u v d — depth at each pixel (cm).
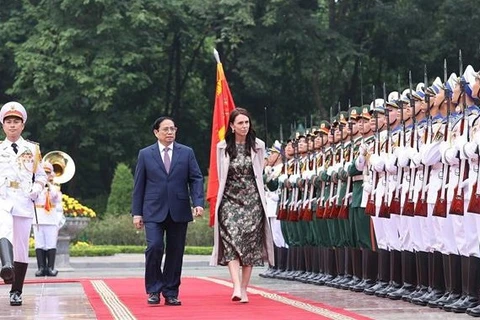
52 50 5106
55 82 5034
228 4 4956
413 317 1330
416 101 1548
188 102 5884
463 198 1360
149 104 5709
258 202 1566
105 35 5081
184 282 2105
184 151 1588
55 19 5131
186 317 1348
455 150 1366
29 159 1541
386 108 1612
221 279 2216
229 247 1550
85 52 5053
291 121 5703
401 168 1559
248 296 1683
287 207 2116
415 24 5184
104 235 4216
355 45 5225
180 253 1571
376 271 1747
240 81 5566
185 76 5694
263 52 5159
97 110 5188
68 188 5606
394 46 5312
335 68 5225
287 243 2180
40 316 1394
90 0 5009
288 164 2119
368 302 1570
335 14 5400
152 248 1545
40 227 2550
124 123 5359
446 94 1414
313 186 2003
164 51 5541
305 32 5106
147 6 5147
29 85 5234
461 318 1319
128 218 4281
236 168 1559
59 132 5412
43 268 2556
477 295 1380
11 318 1369
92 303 1588
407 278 1600
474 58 5034
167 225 1577
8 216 1499
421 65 5247
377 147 1630
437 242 1459
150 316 1369
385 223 1645
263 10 5175
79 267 3077
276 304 1528
